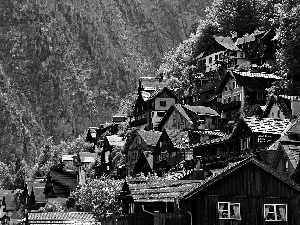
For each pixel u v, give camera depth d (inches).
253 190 1931.6
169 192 2215.8
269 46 6156.5
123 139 5910.4
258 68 5698.8
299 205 1940.2
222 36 6973.4
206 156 3905.0
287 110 3794.3
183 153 4170.8
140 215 2206.0
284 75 4874.5
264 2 7470.5
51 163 7844.5
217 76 6314.0
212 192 1916.8
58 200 5083.7
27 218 2721.5
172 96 6077.8
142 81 6914.4
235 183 1927.9
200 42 7431.1
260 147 3228.3
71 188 5398.6
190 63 7332.7
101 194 3366.1
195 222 1907.0
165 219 1923.0
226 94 5418.3
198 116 5039.4
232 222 1905.8
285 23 5049.2
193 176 3112.7
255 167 1942.7
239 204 1919.3
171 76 7436.0
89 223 2588.6
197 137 4421.8
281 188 1945.1
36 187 5629.9
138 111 6387.8
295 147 2618.1
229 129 4717.0
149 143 4889.3
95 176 5792.3
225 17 7460.6
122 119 7573.8
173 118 5231.3
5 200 6092.5
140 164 4699.8
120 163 5408.5
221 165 3499.0
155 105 6048.2
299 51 4704.7
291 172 2504.9
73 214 2778.1
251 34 6722.4
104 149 5866.1
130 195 2364.7
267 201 1931.6
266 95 5108.3
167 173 4033.0
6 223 5580.7
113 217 2319.1
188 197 1911.9
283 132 3161.9
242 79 5196.9
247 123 3420.3
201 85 6363.2
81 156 6358.3
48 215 2746.1
